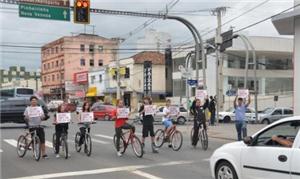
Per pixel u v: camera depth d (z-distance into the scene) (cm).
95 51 8906
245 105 1761
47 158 1428
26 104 2942
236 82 5688
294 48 1942
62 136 1442
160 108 3556
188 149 1645
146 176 1091
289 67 6144
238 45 5478
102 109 4334
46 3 2320
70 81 8556
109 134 2323
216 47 3562
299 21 1908
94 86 7406
